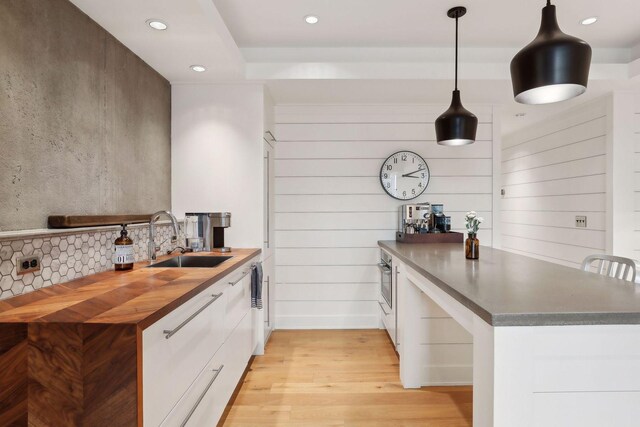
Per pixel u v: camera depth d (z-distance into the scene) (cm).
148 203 259
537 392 107
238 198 297
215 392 175
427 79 287
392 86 304
